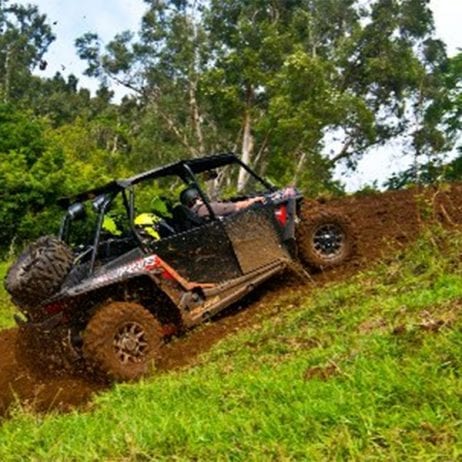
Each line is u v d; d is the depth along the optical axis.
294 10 41.62
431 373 5.09
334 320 7.58
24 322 9.01
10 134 29.64
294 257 10.28
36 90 71.50
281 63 38.53
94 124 54.41
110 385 8.44
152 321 8.70
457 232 8.81
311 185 36.41
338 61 40.12
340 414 4.88
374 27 39.91
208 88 38.00
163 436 5.36
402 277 8.16
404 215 11.97
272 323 8.41
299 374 6.08
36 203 26.08
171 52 42.00
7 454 6.07
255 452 4.75
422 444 4.33
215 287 9.62
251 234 9.97
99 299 9.02
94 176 30.64
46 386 8.77
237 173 39.19
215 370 7.32
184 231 9.72
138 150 44.03
